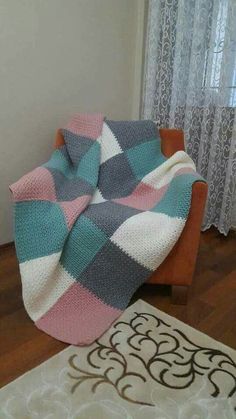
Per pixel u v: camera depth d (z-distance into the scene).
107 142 1.60
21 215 1.19
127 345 1.13
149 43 1.99
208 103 1.84
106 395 0.94
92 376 1.00
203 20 1.75
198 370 1.04
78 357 1.07
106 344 1.13
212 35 1.73
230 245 1.93
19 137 1.73
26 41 1.62
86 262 1.23
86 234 1.20
